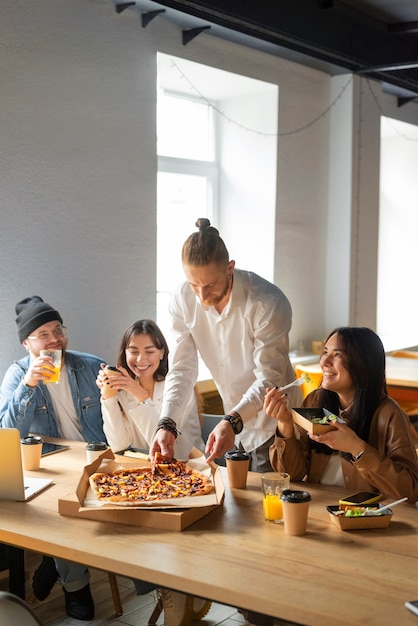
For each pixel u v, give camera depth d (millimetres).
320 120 5789
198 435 3129
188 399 2951
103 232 4094
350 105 5801
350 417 2434
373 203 6125
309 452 2523
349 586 1682
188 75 4914
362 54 5562
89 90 3979
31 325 3160
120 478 2354
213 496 2209
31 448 2602
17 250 3666
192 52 4594
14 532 2031
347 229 5879
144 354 3053
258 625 2205
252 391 2695
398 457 2326
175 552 1881
